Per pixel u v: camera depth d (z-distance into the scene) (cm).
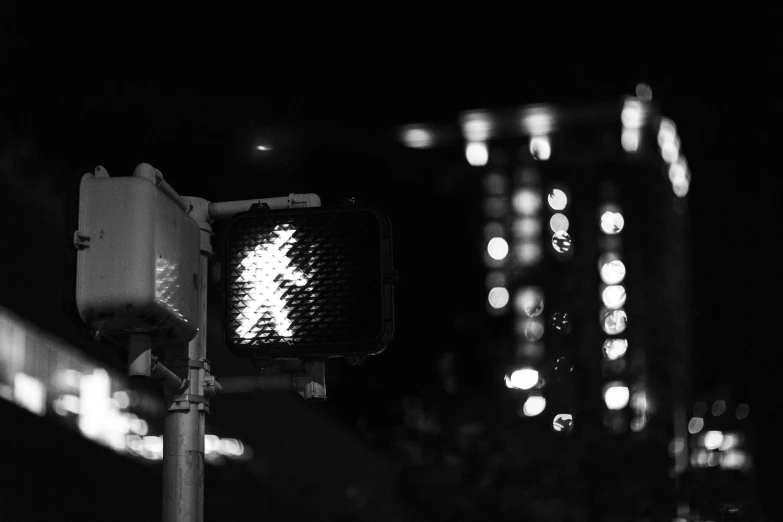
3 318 634
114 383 705
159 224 254
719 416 797
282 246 292
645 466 711
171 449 278
